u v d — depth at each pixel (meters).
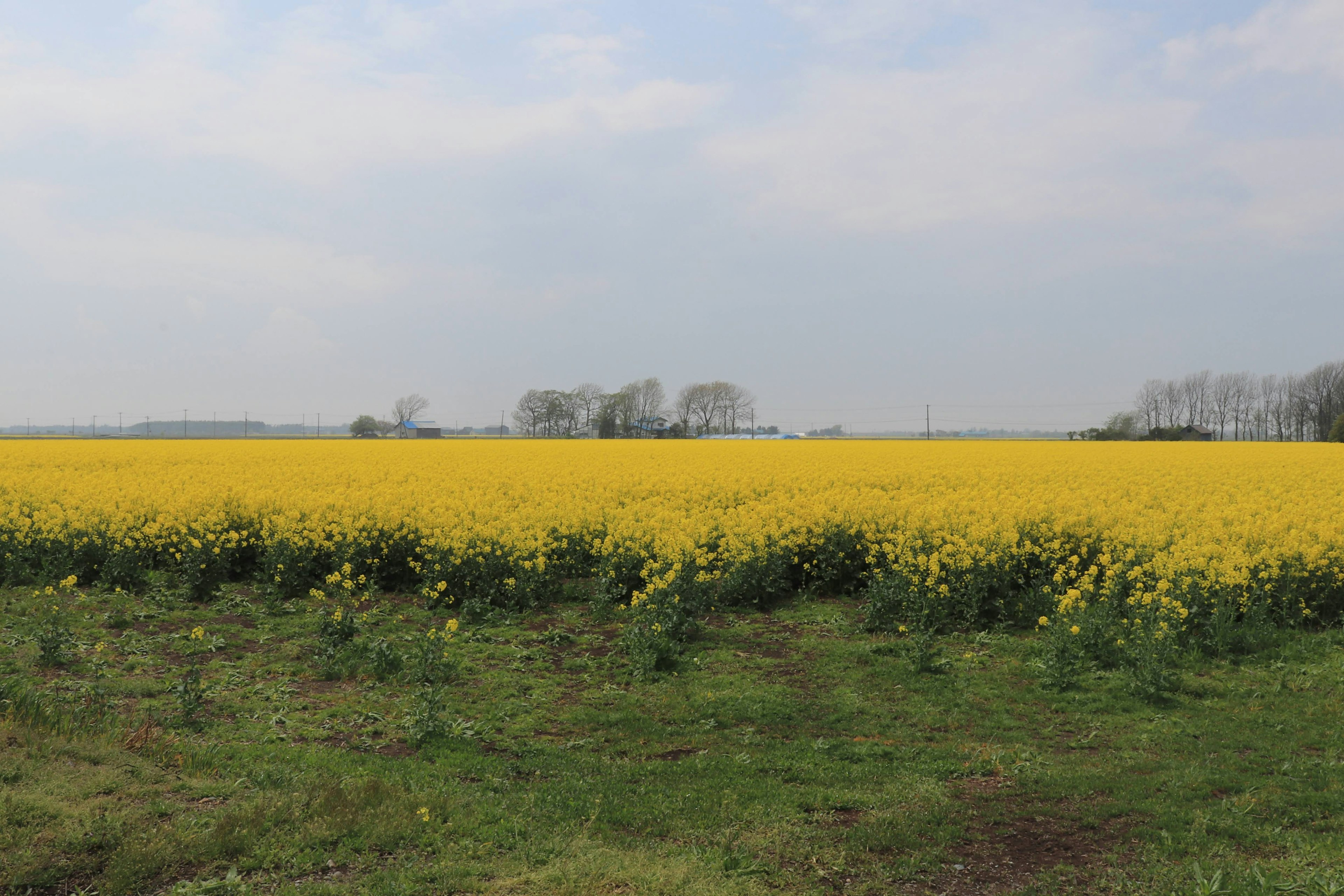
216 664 10.39
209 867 5.33
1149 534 14.73
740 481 23.38
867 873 5.71
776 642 11.96
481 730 8.47
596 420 106.44
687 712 9.17
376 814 6.08
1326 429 96.31
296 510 16.12
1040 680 10.14
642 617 11.81
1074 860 5.90
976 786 7.29
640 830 6.32
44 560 14.20
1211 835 6.21
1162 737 8.34
